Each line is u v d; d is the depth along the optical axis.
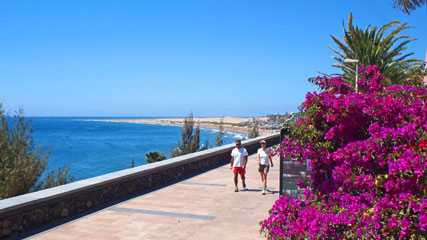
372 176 3.80
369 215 3.43
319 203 4.18
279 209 4.57
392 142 3.83
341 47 22.66
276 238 4.28
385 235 3.25
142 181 11.12
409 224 3.13
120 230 7.25
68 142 111.62
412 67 19.75
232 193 10.89
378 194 3.75
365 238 3.32
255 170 15.52
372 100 4.40
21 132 12.44
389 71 20.50
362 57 21.22
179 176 13.48
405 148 3.61
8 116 12.39
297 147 4.60
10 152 11.95
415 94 4.29
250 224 7.68
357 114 4.41
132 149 88.62
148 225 7.60
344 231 3.60
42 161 12.52
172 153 31.53
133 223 7.74
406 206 3.26
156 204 9.45
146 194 10.69
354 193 4.02
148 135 156.25
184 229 7.33
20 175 11.48
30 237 6.78
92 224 7.65
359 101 4.39
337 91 5.15
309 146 4.52
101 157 70.75
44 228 7.35
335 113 4.42
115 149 88.62
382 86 5.05
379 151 3.84
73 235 6.92
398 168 3.42
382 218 3.32
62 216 7.99
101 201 9.28
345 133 4.40
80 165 58.47
